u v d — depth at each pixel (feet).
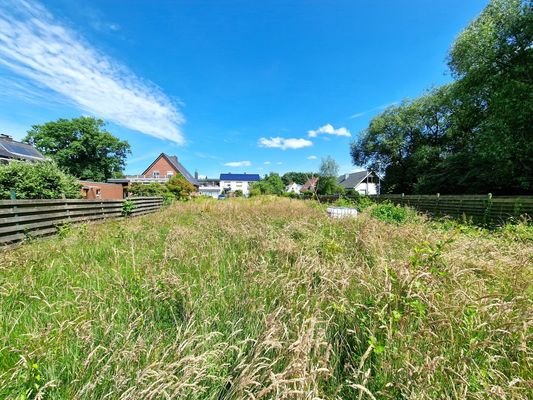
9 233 17.54
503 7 47.39
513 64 47.50
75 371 5.24
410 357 5.48
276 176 168.35
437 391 4.86
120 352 5.31
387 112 119.24
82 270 10.93
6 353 5.71
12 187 29.09
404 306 6.51
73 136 135.44
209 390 5.01
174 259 12.33
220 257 12.58
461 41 51.29
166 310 7.80
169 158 161.68
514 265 10.03
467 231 21.31
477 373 5.18
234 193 155.12
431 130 106.83
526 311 6.54
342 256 11.93
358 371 5.05
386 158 123.24
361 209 36.40
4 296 8.21
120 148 150.41
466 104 56.08
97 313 7.25
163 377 4.50
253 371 4.80
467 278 9.03
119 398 4.38
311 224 20.11
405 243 14.99
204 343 5.62
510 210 30.81
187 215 36.35
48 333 5.80
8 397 4.55
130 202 40.11
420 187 85.51
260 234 16.16
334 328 6.68
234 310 7.51
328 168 139.13
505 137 43.06
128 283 9.10
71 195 34.45
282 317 6.68
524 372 5.38
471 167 64.49
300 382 4.56
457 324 6.30
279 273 10.12
